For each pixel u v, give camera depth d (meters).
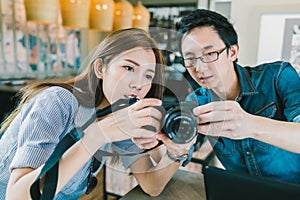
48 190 0.57
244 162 0.87
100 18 2.34
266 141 0.65
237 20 1.29
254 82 0.86
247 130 0.64
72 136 0.58
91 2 2.32
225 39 0.72
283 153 0.82
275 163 0.84
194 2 3.17
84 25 2.22
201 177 0.91
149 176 0.74
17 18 3.27
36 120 0.65
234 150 0.85
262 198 0.46
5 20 3.14
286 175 0.85
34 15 1.98
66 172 0.57
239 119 0.62
